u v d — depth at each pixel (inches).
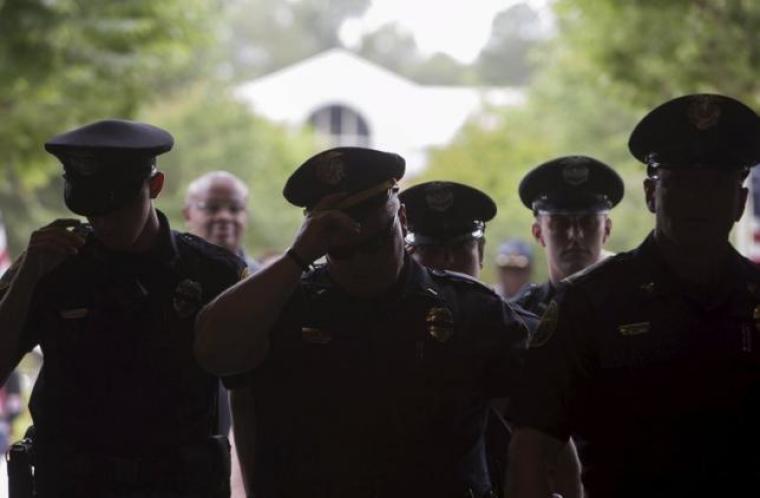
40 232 459.8
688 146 380.8
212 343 412.2
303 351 426.0
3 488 890.7
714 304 386.0
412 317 428.5
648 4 1418.6
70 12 1348.4
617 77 1480.1
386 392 424.2
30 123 1478.8
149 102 1605.6
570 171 578.2
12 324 458.0
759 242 1224.8
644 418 383.9
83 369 467.8
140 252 471.2
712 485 381.1
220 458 477.1
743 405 382.3
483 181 3437.5
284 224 3668.8
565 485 451.2
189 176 3518.7
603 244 609.6
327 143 4566.9
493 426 473.7
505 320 438.0
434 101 5999.0
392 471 423.5
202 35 1583.4
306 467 424.8
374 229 414.0
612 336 386.9
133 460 467.5
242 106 3700.8
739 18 1381.6
